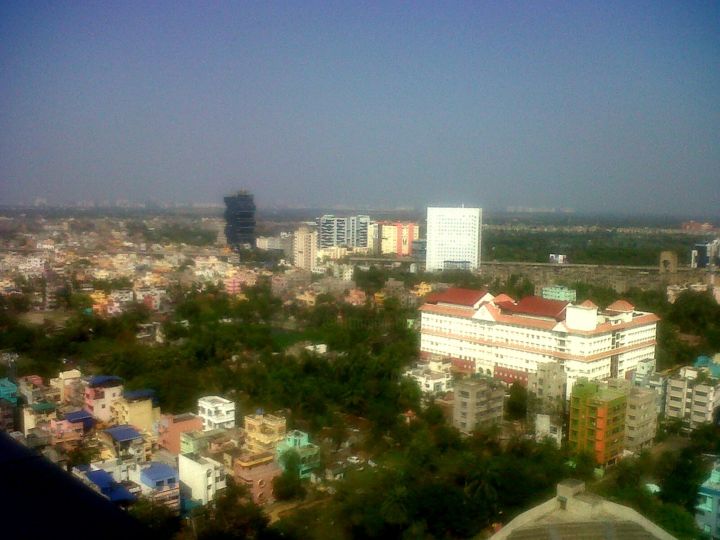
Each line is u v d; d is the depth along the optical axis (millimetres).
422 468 77750
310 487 78062
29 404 95562
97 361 131750
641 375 116375
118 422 93938
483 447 87188
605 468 85312
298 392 104000
